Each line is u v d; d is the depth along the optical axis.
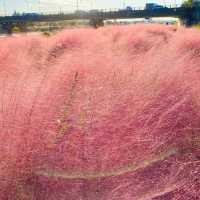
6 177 1.87
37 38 3.89
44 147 1.88
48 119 1.89
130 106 1.99
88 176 1.90
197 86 2.33
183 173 2.03
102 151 1.92
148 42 3.15
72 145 1.89
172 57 2.67
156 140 2.01
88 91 1.97
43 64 2.23
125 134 1.94
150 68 2.30
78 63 2.14
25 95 1.91
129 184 1.91
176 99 2.16
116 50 2.74
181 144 2.12
